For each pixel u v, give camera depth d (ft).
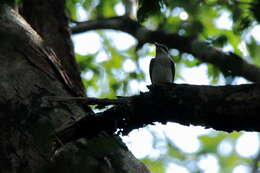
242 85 22.48
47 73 27.66
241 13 57.41
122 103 24.97
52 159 22.77
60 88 27.55
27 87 26.32
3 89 25.91
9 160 23.59
